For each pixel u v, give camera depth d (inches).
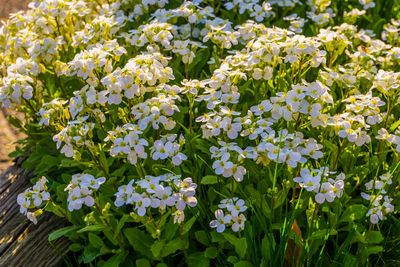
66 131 105.0
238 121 107.5
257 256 105.4
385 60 139.0
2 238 126.2
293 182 105.1
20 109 146.3
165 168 111.2
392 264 110.0
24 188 144.7
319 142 122.0
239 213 106.3
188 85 114.1
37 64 133.4
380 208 97.2
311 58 122.8
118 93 108.4
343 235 112.3
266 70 119.3
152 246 98.7
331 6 197.8
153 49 132.0
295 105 102.2
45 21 148.6
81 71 118.0
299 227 112.5
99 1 175.6
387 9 196.9
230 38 135.8
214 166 96.8
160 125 124.6
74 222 116.4
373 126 118.1
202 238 108.8
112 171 130.8
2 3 267.1
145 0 151.6
